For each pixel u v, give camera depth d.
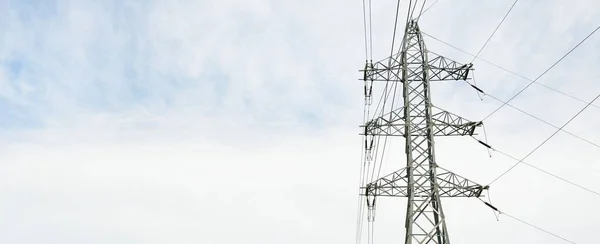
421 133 26.27
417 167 25.03
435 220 23.70
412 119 26.70
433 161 24.80
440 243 23.34
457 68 29.08
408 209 23.77
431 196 23.91
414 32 30.09
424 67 28.39
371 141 29.02
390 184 25.44
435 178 24.30
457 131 26.91
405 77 28.14
